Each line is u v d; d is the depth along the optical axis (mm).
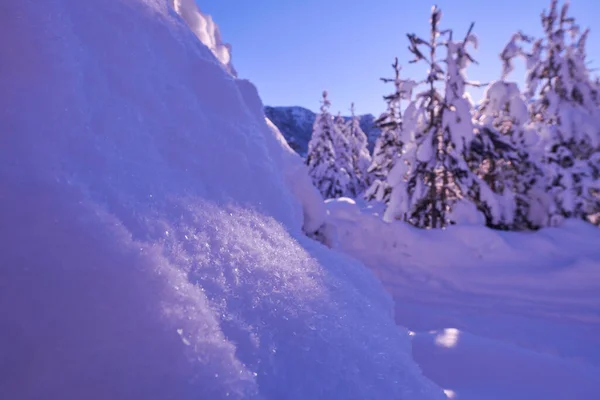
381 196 14539
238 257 984
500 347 3135
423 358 2990
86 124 885
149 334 652
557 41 14992
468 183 11969
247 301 878
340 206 10906
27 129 754
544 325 6203
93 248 692
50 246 659
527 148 13242
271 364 773
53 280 635
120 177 871
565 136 13430
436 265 8969
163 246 811
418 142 12648
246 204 1280
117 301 661
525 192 13234
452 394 2434
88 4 1127
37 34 871
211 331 720
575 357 5055
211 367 661
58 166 754
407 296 7777
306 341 885
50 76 846
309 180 4922
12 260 625
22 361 571
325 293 1129
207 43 3357
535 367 2842
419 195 12359
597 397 2543
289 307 951
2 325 583
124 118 1021
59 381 572
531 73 15492
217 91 1532
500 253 8977
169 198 965
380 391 914
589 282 7559
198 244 911
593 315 6469
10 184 681
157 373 617
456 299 7469
